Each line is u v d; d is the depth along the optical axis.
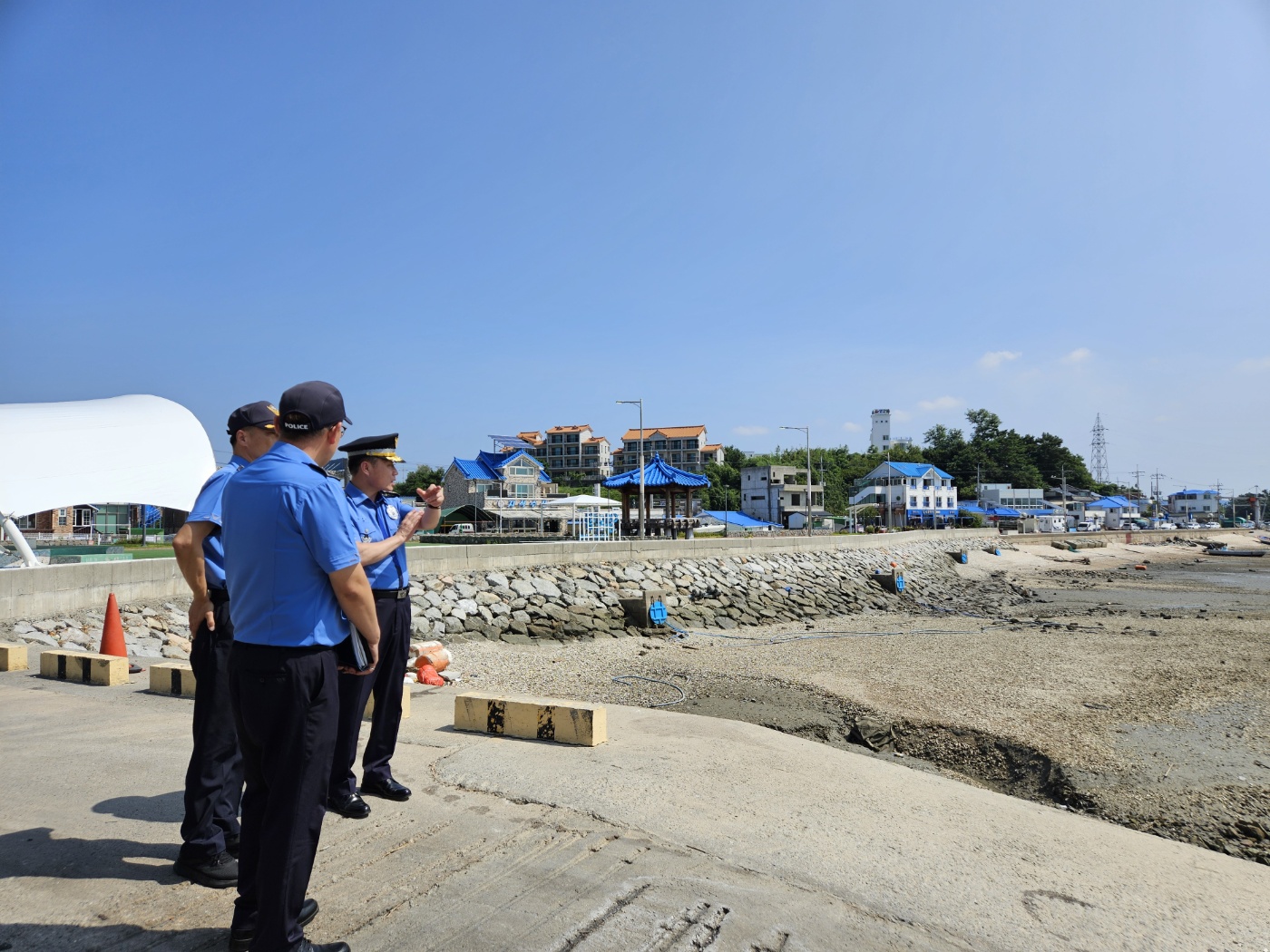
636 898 3.38
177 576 15.44
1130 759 8.80
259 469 2.83
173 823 4.16
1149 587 39.12
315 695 2.77
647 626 21.28
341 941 2.93
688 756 5.44
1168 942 3.22
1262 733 9.90
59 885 3.41
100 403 21.17
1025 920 3.34
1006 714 10.66
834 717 10.95
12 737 5.74
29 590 12.43
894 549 48.38
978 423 121.50
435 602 19.33
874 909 3.37
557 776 4.95
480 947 2.96
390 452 4.73
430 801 4.53
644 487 35.56
